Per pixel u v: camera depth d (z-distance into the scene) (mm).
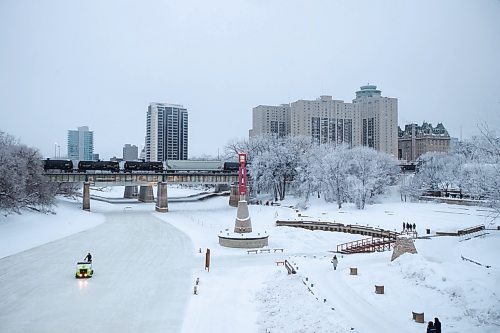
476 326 25562
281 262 46438
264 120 199250
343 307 29516
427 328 23719
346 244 58188
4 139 106875
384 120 192250
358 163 99562
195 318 29438
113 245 57875
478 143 63562
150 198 125562
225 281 39000
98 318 29578
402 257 41656
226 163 113875
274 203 106500
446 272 35719
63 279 39875
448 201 95062
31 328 27766
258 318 29094
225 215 93875
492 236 57500
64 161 99375
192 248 56188
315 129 188125
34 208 78562
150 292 35688
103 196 150750
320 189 104562
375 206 93000
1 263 46500
